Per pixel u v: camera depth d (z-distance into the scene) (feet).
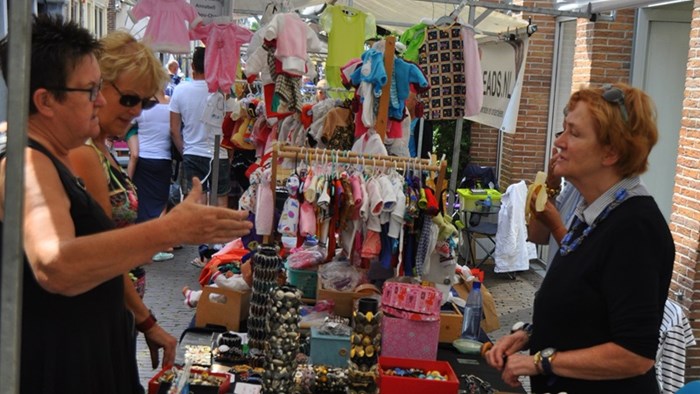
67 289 6.19
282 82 18.70
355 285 14.30
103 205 9.25
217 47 21.06
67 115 7.32
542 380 8.96
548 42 34.42
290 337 9.72
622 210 8.12
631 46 29.55
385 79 15.21
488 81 24.40
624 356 7.83
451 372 10.36
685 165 21.99
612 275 7.97
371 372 9.91
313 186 13.66
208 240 6.47
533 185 10.74
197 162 29.22
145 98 9.38
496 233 31.55
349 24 22.59
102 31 69.92
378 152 15.08
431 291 11.73
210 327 13.67
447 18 20.51
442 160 14.19
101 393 7.77
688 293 21.48
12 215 4.96
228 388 9.96
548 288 8.61
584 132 8.18
